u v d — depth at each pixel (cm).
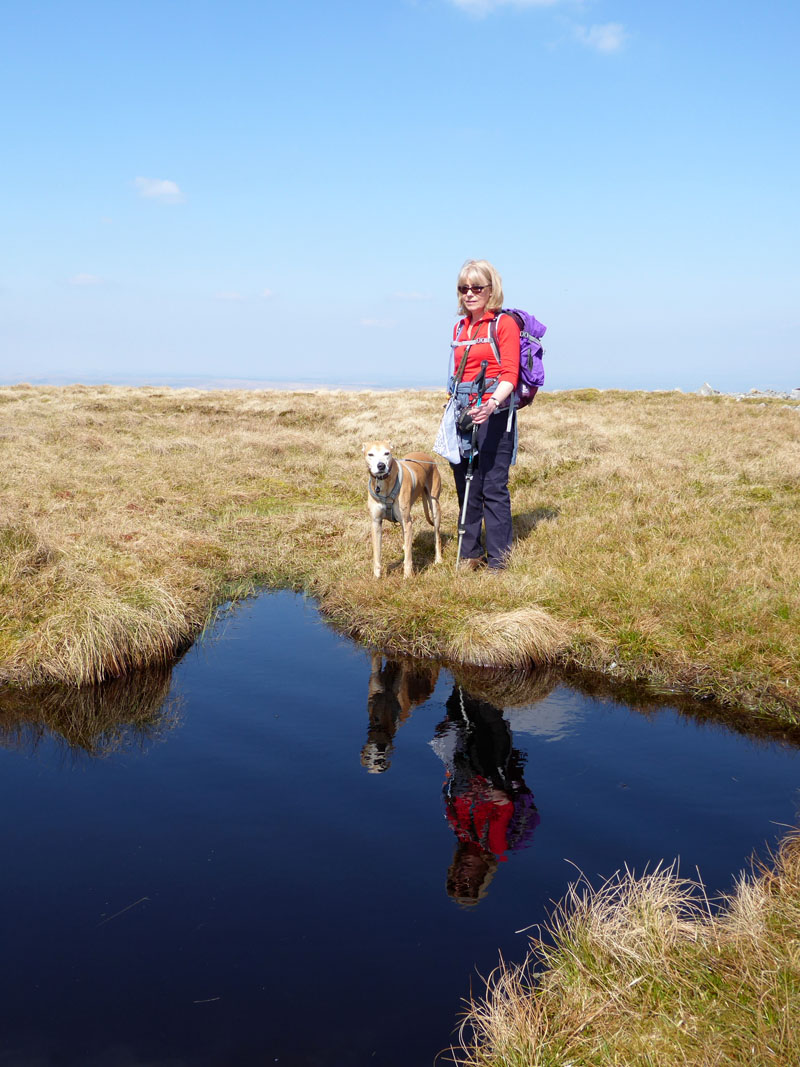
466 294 603
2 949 252
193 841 316
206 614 635
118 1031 219
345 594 634
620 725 436
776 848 307
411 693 485
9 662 504
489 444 631
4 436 1402
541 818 332
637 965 234
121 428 1697
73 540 704
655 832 320
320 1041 215
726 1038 204
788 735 421
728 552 661
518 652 522
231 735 424
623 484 990
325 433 1686
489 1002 226
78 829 326
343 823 329
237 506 988
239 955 249
